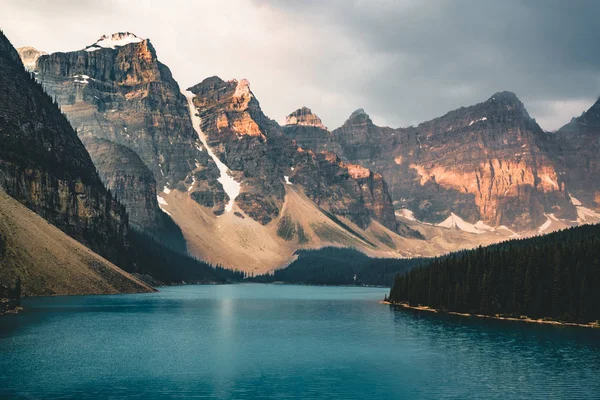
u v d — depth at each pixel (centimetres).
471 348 16412
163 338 17438
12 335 16412
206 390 11719
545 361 14612
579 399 11406
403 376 13062
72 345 15512
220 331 19412
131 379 12362
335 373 13312
